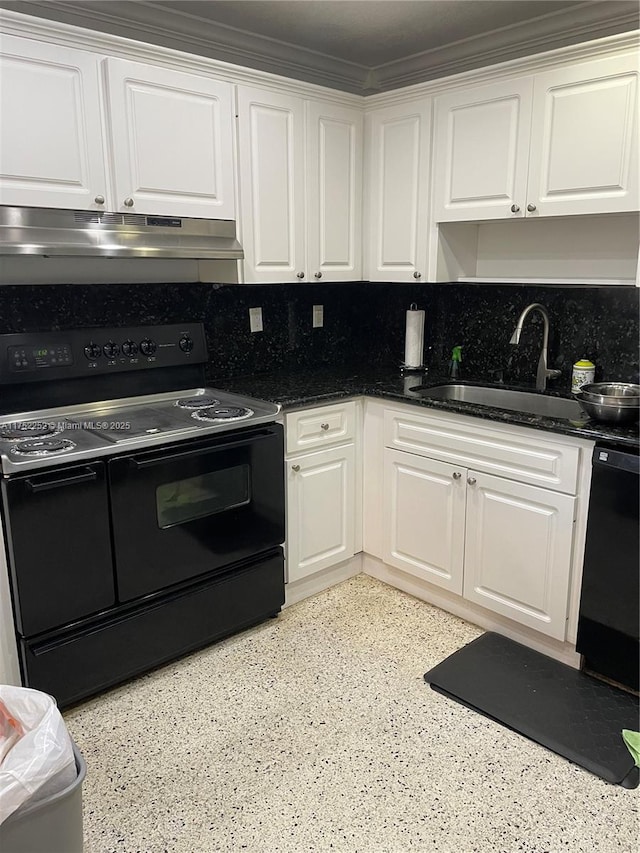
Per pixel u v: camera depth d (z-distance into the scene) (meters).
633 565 2.04
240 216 2.56
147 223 2.27
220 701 2.17
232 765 1.88
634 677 2.14
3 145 1.95
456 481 2.53
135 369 2.58
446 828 1.67
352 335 3.58
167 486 2.20
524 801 1.75
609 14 2.47
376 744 1.97
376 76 3.31
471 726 2.05
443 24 2.67
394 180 2.89
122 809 1.73
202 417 2.42
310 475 2.70
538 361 2.87
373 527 2.95
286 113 2.63
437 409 2.53
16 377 2.28
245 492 2.44
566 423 2.17
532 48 2.73
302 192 2.76
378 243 3.02
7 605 1.97
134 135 2.21
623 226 2.43
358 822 1.68
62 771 1.20
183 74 2.29
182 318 2.80
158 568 2.23
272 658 2.41
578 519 2.18
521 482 2.31
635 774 1.84
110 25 2.48
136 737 2.00
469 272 2.98
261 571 2.55
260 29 2.72
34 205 2.04
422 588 2.82
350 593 2.90
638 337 2.53
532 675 2.29
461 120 2.59
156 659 2.28
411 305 3.27
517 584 2.40
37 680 2.00
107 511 2.07
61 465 1.95
